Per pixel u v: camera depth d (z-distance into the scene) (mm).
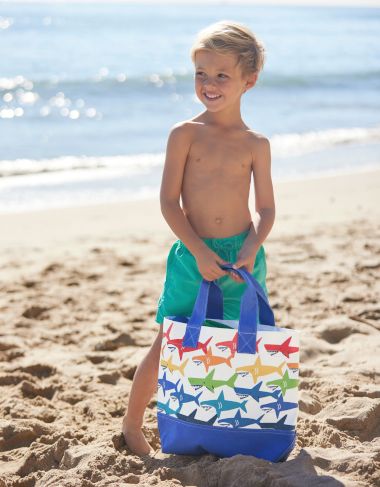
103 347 4617
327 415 3314
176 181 3016
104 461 2855
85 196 9781
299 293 5477
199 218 3012
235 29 2961
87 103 17625
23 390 3910
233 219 3018
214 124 3059
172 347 2863
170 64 25203
